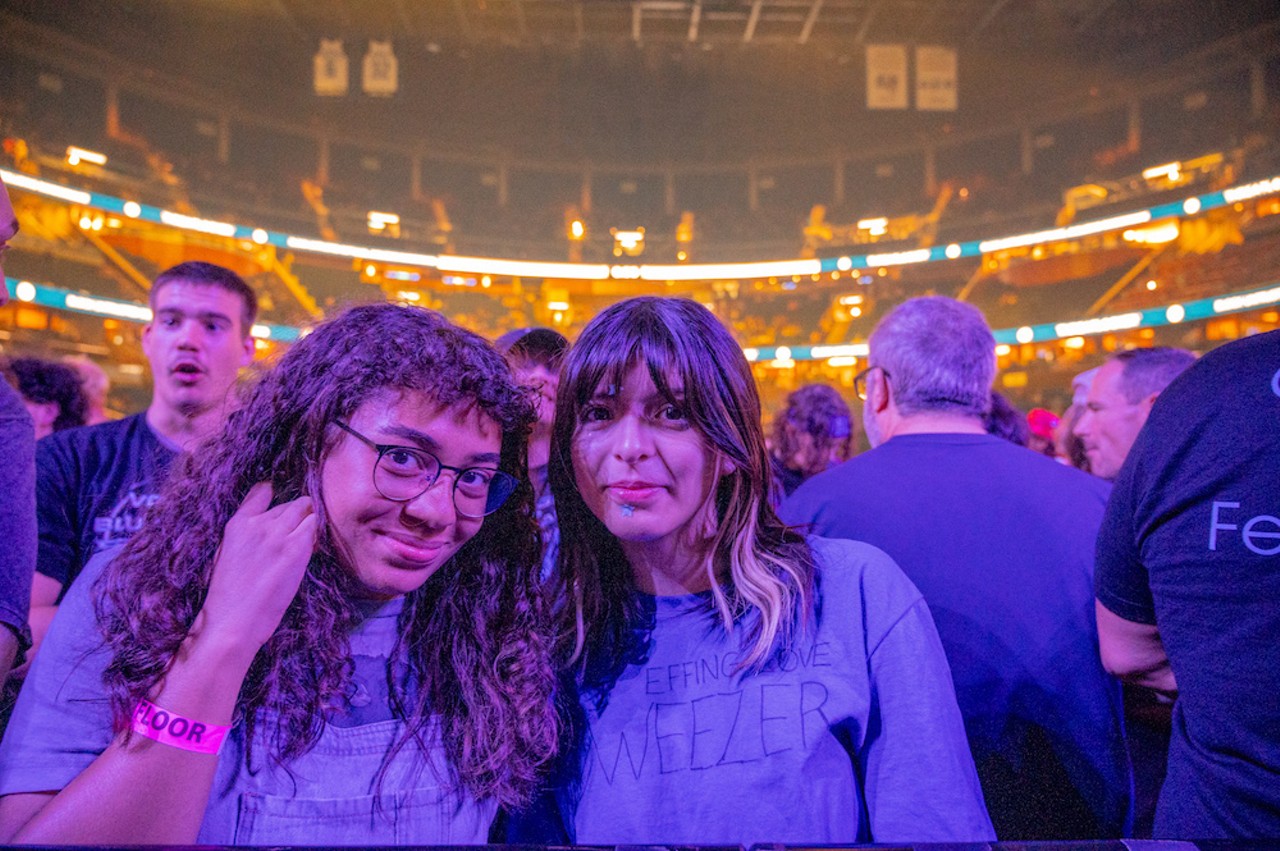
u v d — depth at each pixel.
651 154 22.77
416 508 0.83
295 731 0.86
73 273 15.50
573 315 20.56
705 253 21.75
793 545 1.08
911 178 21.98
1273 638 0.90
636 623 1.07
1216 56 17.06
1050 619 1.48
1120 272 18.09
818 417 3.48
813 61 18.72
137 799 0.72
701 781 0.97
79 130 16.98
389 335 0.88
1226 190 13.60
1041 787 1.46
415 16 17.12
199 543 0.85
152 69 17.91
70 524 2.06
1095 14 16.33
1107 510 1.19
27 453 1.03
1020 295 19.11
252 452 0.88
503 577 1.00
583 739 1.04
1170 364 2.29
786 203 22.69
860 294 20.33
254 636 0.78
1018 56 18.00
